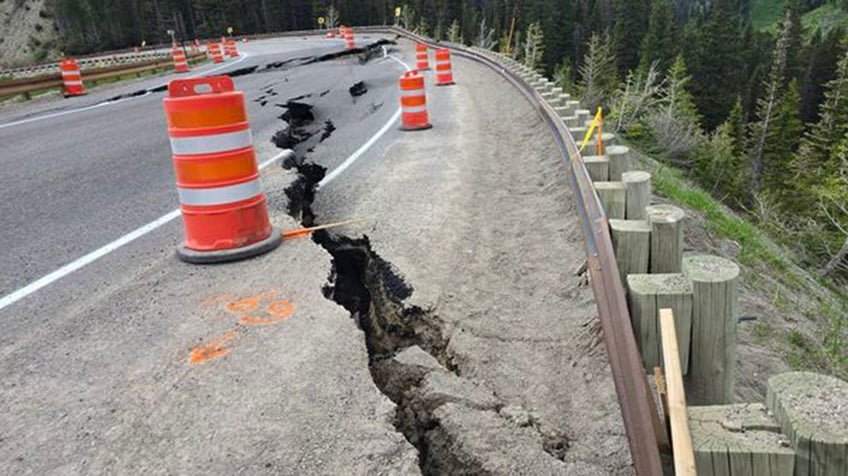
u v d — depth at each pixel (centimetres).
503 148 933
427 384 335
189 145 473
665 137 2820
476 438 294
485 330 411
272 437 280
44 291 452
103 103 1711
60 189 745
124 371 339
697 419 218
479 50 2769
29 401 315
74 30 11081
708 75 6725
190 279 458
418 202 661
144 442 280
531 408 332
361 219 611
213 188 480
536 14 8088
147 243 545
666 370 237
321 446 275
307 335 371
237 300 420
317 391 314
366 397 310
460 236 564
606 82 5438
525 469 276
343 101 1476
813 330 647
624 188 486
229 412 299
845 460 187
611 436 306
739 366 498
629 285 301
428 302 439
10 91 1770
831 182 2952
